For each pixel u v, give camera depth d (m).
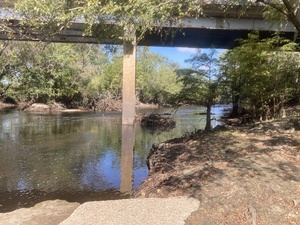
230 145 7.41
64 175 7.98
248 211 3.91
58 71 32.56
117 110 35.81
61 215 4.41
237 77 13.23
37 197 6.35
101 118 24.12
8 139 13.35
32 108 33.44
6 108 33.59
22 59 25.92
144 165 9.05
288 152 6.16
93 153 10.72
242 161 5.82
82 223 3.78
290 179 4.71
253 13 16.14
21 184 7.21
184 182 5.21
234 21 17.44
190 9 5.12
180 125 18.66
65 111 32.94
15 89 32.06
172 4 4.82
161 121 19.47
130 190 6.73
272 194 4.28
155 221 3.78
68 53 34.25
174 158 7.53
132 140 13.56
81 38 21.17
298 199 4.09
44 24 4.95
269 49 11.81
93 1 4.40
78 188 6.93
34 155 10.27
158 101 46.72
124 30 5.32
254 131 9.05
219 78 14.41
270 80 11.65
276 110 12.07
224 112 24.83
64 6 4.73
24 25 5.73
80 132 15.93
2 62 23.41
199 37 21.23
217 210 4.03
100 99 38.06
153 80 46.53
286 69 12.11
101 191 6.71
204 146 7.82
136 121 20.52
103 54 41.84
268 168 5.27
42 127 17.70
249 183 4.66
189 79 14.88
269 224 3.64
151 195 5.16
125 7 4.53
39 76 30.28
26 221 4.18
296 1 5.75
